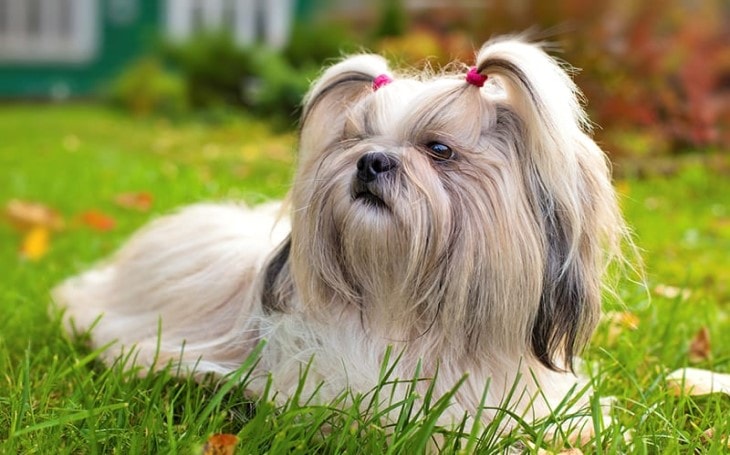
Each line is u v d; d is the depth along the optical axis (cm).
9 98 1923
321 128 296
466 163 271
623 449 266
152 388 299
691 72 959
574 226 274
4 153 1010
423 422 257
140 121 1443
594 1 910
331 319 292
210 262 353
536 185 275
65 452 246
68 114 1555
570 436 286
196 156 1004
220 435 237
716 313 433
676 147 962
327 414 275
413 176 266
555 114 266
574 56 889
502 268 270
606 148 862
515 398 291
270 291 312
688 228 641
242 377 306
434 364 285
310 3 1894
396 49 1057
